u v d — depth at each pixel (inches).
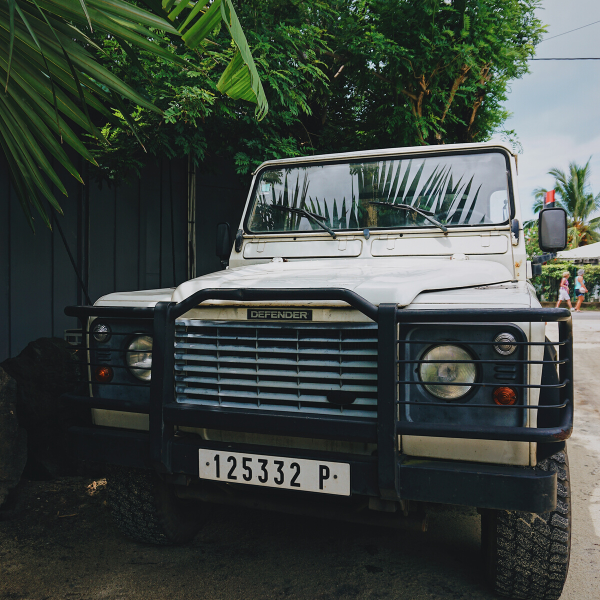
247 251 127.3
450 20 256.7
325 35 250.5
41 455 140.0
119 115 187.5
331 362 77.0
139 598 88.3
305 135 271.7
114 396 92.8
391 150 121.7
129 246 250.1
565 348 73.0
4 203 196.2
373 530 114.4
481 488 70.2
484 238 111.2
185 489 95.0
